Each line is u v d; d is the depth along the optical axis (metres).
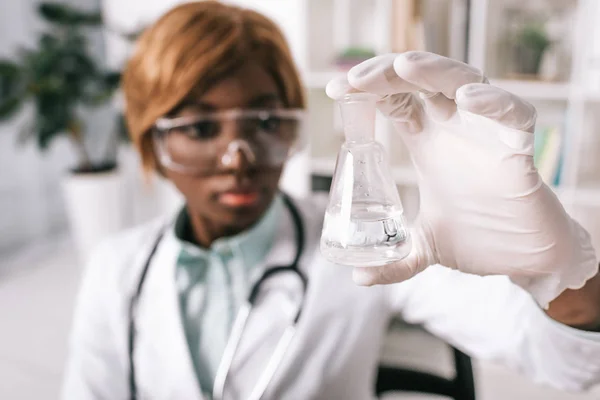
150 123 0.74
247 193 0.73
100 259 0.90
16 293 2.63
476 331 0.70
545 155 1.83
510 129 0.38
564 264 0.43
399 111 0.43
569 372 0.55
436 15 1.91
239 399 0.74
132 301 0.82
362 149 0.39
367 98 0.39
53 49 2.44
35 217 3.30
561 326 0.53
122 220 2.71
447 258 0.45
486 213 0.42
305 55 2.02
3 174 3.10
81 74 2.48
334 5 2.22
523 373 0.65
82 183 2.59
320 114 2.15
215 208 0.75
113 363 0.84
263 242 0.85
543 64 1.88
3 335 2.22
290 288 0.80
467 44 1.81
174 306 0.79
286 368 0.76
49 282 2.76
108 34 2.81
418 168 0.45
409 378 0.90
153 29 0.72
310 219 0.91
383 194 0.39
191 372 0.75
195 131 0.71
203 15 0.69
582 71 1.75
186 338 0.81
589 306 0.50
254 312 0.79
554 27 1.90
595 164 1.93
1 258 3.11
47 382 1.89
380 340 0.85
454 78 0.37
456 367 0.85
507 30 1.89
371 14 2.19
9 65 2.38
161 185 2.83
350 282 0.81
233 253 0.83
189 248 0.82
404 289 0.81
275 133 0.76
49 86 2.38
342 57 2.06
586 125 1.89
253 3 2.34
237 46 0.68
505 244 0.42
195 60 0.67
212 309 0.83
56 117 2.45
